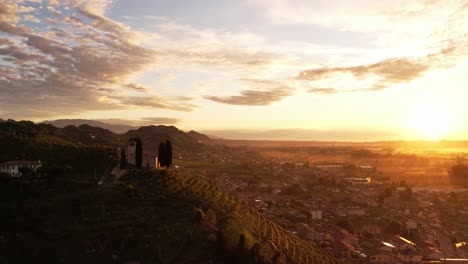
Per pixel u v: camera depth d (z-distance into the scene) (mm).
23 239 94562
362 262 147000
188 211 109625
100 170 148125
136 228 98812
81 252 90562
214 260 90000
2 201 114750
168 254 90500
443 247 183125
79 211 107062
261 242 110438
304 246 129250
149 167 152625
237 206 129875
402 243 171500
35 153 166375
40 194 121000
